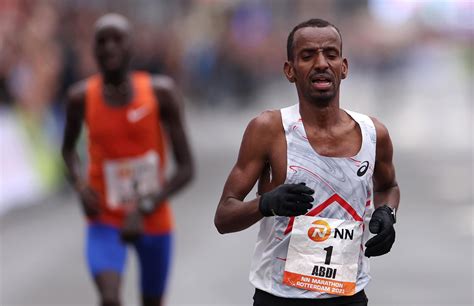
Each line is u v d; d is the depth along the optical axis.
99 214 19.27
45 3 56.12
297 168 12.58
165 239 19.61
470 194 43.81
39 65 45.09
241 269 28.09
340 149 12.64
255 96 123.38
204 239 32.69
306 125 12.66
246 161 12.72
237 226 12.52
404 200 42.25
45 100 44.97
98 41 19.08
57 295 25.12
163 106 19.50
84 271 28.17
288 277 12.65
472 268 28.36
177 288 25.70
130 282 26.28
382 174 13.24
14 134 39.97
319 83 12.47
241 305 23.92
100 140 19.31
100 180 19.39
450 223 36.19
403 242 32.44
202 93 106.38
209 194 43.47
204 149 65.12
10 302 24.27
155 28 98.38
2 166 38.34
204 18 128.12
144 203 19.02
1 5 48.16
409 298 24.73
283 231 12.69
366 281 12.98
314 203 12.60
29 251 31.27
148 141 19.44
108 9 86.56
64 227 35.81
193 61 105.44
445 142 71.88
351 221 12.66
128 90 19.31
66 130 19.81
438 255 30.30
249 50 126.69
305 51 12.49
